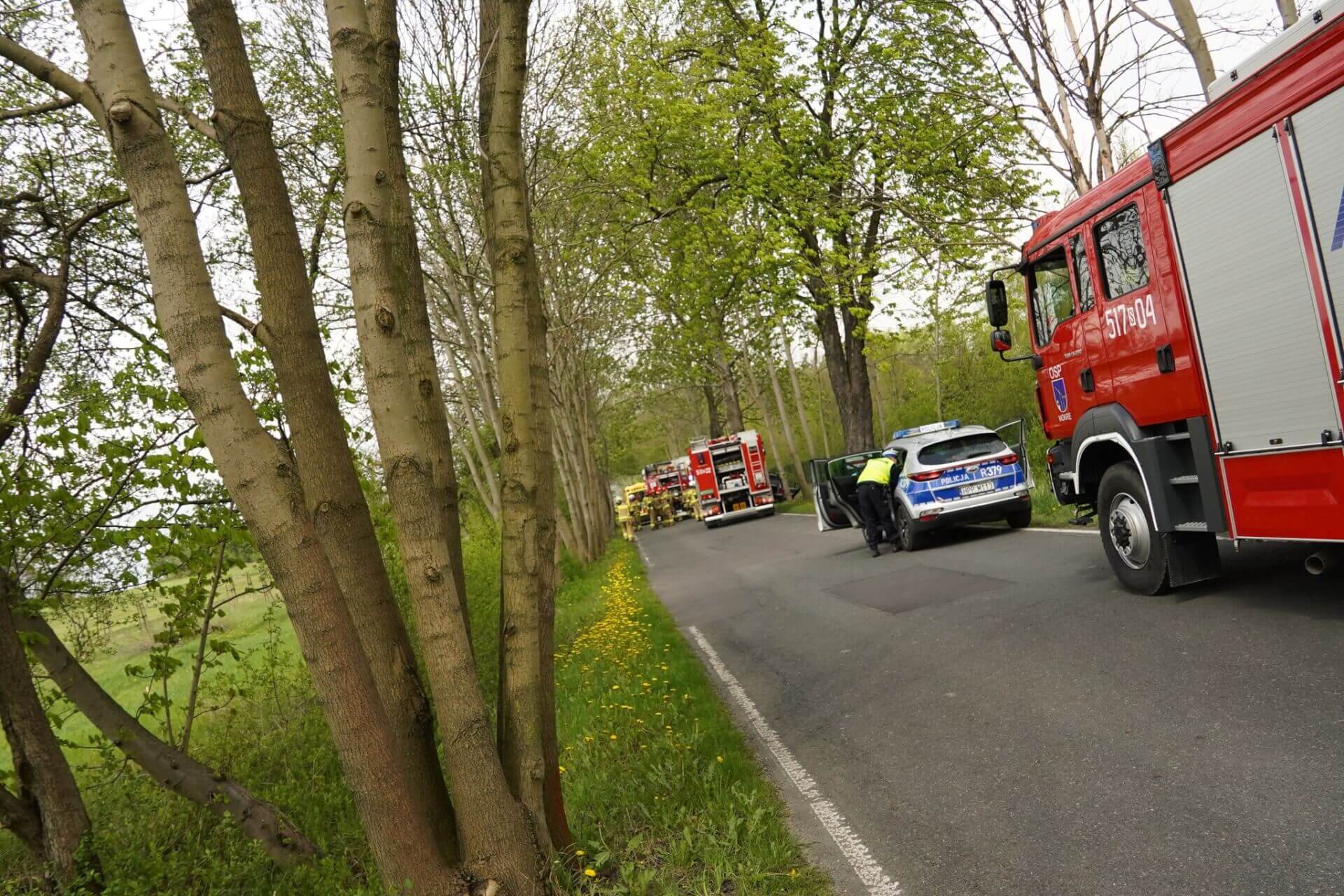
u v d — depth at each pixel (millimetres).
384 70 4098
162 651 5922
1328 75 4789
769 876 3848
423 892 3439
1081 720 5000
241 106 3547
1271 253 5387
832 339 25078
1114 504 7582
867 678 7039
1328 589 6258
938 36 17172
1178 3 9633
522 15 4152
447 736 3623
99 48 3096
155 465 5527
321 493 3666
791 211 19109
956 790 4504
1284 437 5527
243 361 6316
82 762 6641
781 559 17266
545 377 4336
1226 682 4988
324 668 3350
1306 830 3305
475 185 12984
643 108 18938
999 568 10484
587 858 4316
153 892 4711
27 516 5211
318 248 7855
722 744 5883
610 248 20312
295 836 5242
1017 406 27719
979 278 20016
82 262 6773
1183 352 6375
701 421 62344
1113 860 3455
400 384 3525
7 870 5688
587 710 7348
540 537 4184
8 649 4742
